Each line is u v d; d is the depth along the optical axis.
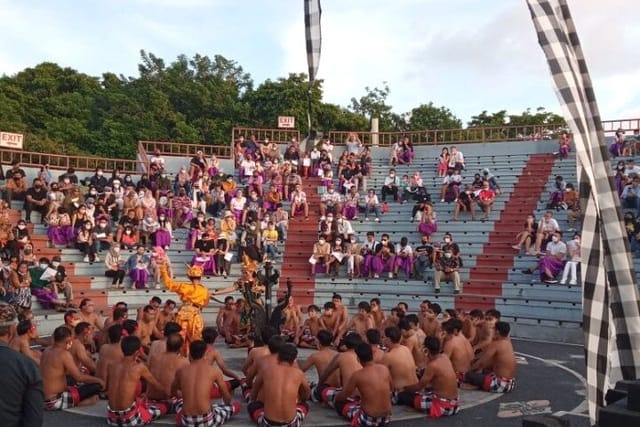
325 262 20.72
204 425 7.46
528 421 4.54
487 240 21.61
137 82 54.97
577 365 12.27
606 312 4.41
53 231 19.64
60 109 50.81
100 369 9.08
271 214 23.12
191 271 11.34
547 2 4.66
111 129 46.50
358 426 7.61
